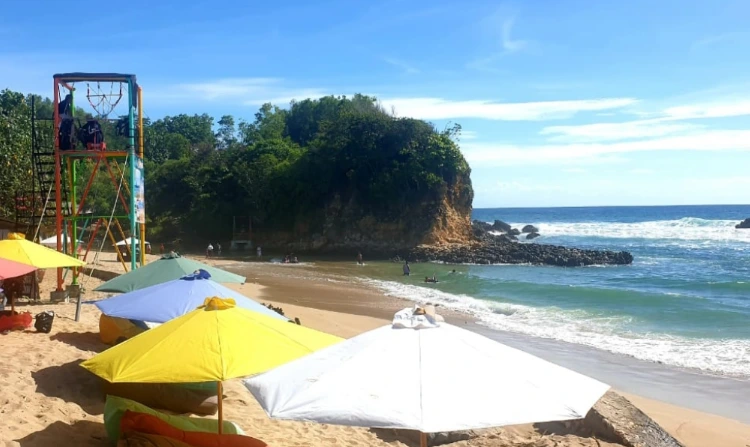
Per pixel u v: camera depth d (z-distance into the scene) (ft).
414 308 17.49
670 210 629.10
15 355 33.24
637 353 55.62
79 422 25.93
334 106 289.74
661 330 66.85
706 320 72.90
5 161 80.84
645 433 29.48
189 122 372.99
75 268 65.05
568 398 14.39
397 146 204.33
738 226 295.28
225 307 21.07
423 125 207.51
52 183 72.33
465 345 15.85
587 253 168.25
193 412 29.17
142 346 19.69
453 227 202.69
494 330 66.90
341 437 30.07
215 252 201.26
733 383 46.06
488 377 14.71
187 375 17.83
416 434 31.60
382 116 212.23
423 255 181.57
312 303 85.71
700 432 35.04
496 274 137.80
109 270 90.43
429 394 14.06
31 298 59.11
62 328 42.27
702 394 43.52
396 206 201.26
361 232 204.54
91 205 199.52
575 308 82.79
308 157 215.72
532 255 168.04
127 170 69.56
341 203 209.36
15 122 88.07
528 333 65.21
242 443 21.85
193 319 20.33
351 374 14.84
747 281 118.11
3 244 38.68
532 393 14.34
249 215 222.89
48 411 26.30
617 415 31.40
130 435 22.41
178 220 236.43
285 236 217.97
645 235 276.82
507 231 314.35
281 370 16.22
